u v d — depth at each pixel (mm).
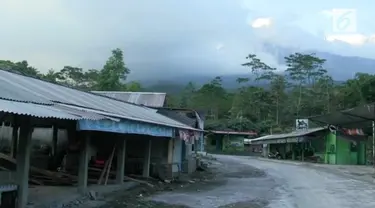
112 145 19406
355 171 27422
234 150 61781
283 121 70375
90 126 11406
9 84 11336
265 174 25656
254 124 65938
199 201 13945
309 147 43000
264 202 13961
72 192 13055
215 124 62969
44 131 21359
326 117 30344
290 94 76562
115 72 47500
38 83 14719
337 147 37750
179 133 20250
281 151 50156
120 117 13195
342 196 15469
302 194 16047
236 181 21281
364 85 44969
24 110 8375
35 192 12555
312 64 76062
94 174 17094
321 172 26703
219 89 76938
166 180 19188
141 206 12539
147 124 15789
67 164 18547
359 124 31219
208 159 40500
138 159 19703
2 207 9664
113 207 12023
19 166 10094
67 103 11930
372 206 13180
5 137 21078
